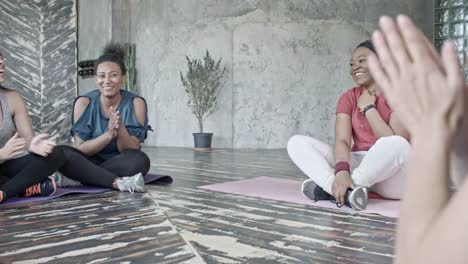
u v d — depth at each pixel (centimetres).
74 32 617
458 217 36
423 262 37
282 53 629
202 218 200
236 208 221
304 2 635
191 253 150
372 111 231
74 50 618
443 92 41
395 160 216
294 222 192
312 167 234
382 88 45
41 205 227
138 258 144
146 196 253
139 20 696
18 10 582
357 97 244
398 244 41
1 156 227
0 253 149
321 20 645
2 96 246
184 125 659
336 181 221
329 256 146
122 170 281
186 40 652
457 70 41
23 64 588
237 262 140
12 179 237
